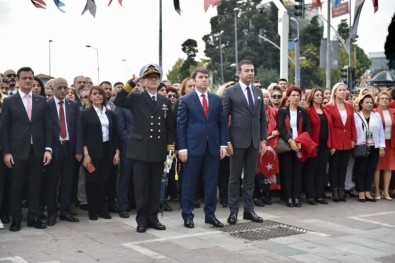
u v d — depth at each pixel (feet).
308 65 171.73
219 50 173.47
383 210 26.89
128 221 23.95
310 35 176.86
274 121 27.68
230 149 23.43
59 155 23.31
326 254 18.44
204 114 22.59
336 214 25.72
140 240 20.35
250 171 23.88
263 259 17.79
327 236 21.07
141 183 21.88
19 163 21.88
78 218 24.67
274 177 27.68
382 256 18.20
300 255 18.29
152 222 22.33
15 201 21.98
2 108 21.95
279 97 28.53
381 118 29.99
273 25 170.19
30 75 22.30
